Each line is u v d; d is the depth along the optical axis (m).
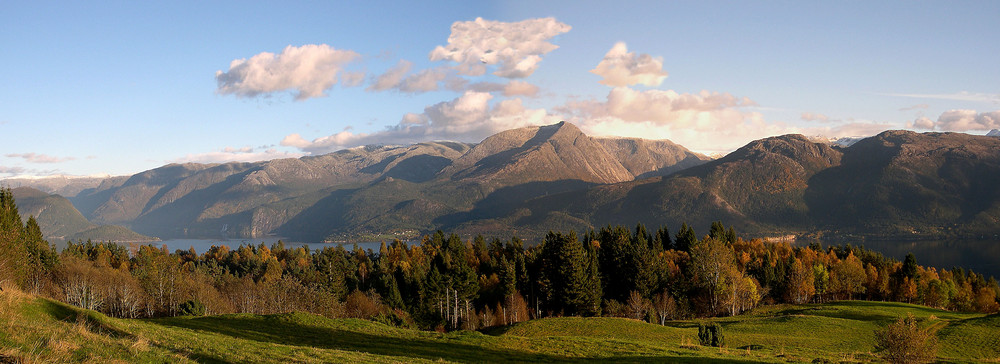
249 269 177.00
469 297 112.44
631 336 67.06
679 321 87.56
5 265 75.00
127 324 36.62
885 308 87.88
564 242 102.75
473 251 163.50
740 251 148.00
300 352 32.47
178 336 33.28
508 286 107.31
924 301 115.81
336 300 114.75
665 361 41.84
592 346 47.91
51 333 21.50
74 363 18.88
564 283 101.50
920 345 43.12
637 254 109.44
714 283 104.56
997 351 55.72
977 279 136.88
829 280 122.56
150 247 197.38
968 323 66.06
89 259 166.25
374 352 40.56
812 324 74.38
